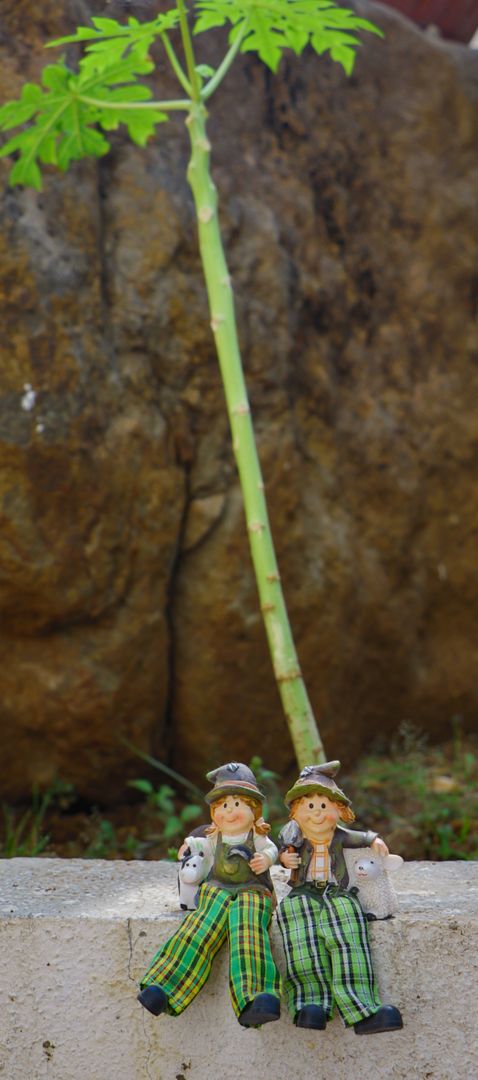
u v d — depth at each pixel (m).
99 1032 2.69
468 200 6.23
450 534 6.11
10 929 2.72
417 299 6.04
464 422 6.14
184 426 4.95
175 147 5.07
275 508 5.18
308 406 5.48
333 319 5.66
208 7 3.69
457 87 6.25
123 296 4.78
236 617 5.06
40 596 4.48
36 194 4.50
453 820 4.89
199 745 5.12
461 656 6.18
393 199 5.99
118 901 2.89
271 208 5.37
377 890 2.67
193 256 5.01
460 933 2.64
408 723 6.04
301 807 2.70
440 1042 2.62
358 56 5.88
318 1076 2.64
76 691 4.64
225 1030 2.66
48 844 4.75
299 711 3.65
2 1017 2.72
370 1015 2.48
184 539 5.01
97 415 4.57
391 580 5.87
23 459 4.36
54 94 3.79
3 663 4.57
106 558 4.63
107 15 4.87
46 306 4.43
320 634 5.35
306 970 2.55
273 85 5.54
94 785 4.88
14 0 4.62
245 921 2.58
